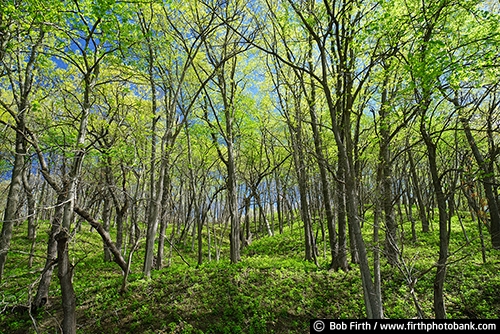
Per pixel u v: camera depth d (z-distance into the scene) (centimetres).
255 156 2372
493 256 1216
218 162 2192
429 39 682
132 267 1578
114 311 937
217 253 1825
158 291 1044
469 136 1020
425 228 1828
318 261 1417
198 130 1473
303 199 1467
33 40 942
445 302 907
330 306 949
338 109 890
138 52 1117
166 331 861
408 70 644
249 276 1130
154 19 1255
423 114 666
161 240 1564
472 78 668
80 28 680
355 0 719
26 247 1805
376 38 746
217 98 1711
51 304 989
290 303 967
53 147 744
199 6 1348
